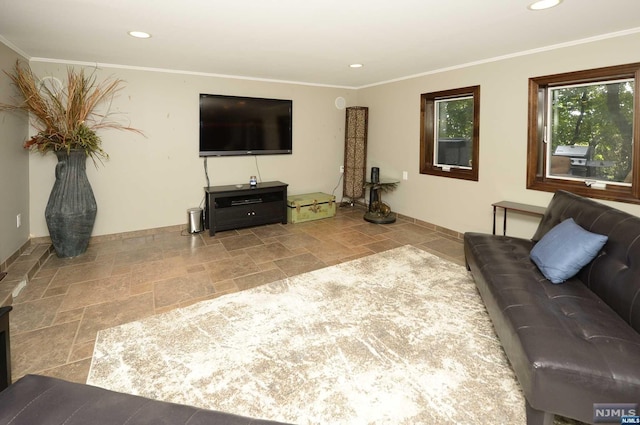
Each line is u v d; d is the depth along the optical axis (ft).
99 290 9.35
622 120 9.75
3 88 10.14
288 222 16.69
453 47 10.83
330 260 11.67
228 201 14.82
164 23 8.58
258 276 10.32
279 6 7.50
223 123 15.51
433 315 7.99
